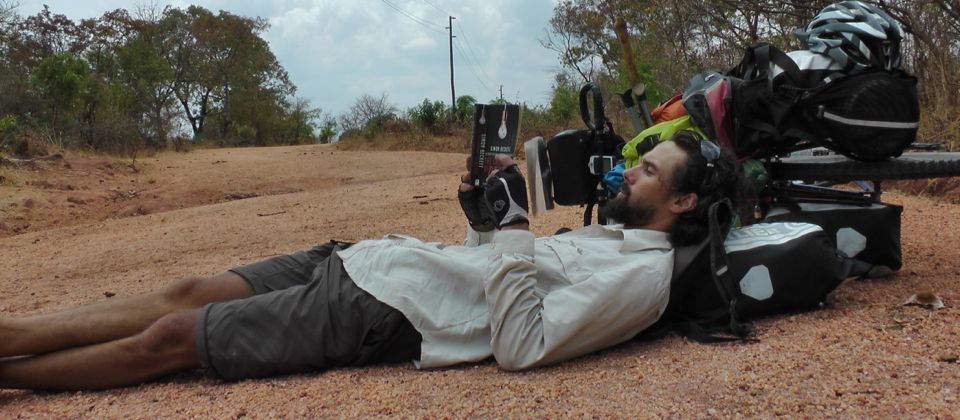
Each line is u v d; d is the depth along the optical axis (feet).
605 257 8.29
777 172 10.66
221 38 163.32
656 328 8.71
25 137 48.03
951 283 10.00
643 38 36.94
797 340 8.01
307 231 23.65
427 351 8.09
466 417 6.87
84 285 17.78
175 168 53.98
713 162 8.35
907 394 6.51
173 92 151.94
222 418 7.23
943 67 20.33
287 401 7.55
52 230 30.19
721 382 7.13
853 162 10.03
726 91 9.93
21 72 75.72
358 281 8.30
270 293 8.41
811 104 9.41
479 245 9.47
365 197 32.07
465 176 9.23
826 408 6.41
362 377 8.11
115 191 42.55
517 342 7.73
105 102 67.21
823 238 8.72
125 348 8.09
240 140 164.66
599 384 7.37
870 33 9.27
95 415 7.50
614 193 10.07
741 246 8.54
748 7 25.61
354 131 100.68
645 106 11.56
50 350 8.24
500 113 8.79
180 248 22.58
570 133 10.61
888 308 8.94
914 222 15.11
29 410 7.76
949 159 9.58
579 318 7.61
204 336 8.02
